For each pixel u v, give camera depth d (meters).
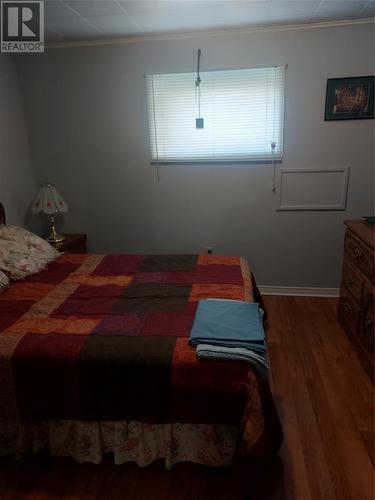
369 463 1.53
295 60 2.67
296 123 2.82
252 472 1.30
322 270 3.18
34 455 1.60
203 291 1.96
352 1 2.20
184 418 1.41
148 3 2.14
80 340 1.47
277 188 3.01
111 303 1.84
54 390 1.42
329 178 2.92
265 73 2.74
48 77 3.01
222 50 2.72
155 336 1.49
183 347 1.41
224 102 2.85
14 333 1.54
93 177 3.26
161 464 1.54
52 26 2.52
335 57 2.63
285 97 2.76
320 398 1.93
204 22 2.50
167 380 1.36
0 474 1.52
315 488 1.42
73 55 2.91
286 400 1.92
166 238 3.34
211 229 3.24
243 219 3.16
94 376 1.39
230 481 1.45
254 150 2.94
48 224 3.46
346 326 2.54
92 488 1.45
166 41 2.76
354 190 2.92
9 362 1.42
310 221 3.06
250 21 2.50
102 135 3.11
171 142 3.03
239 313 1.63
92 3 2.13
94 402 1.42
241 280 2.11
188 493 1.41
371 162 2.83
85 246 3.33
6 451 1.58
